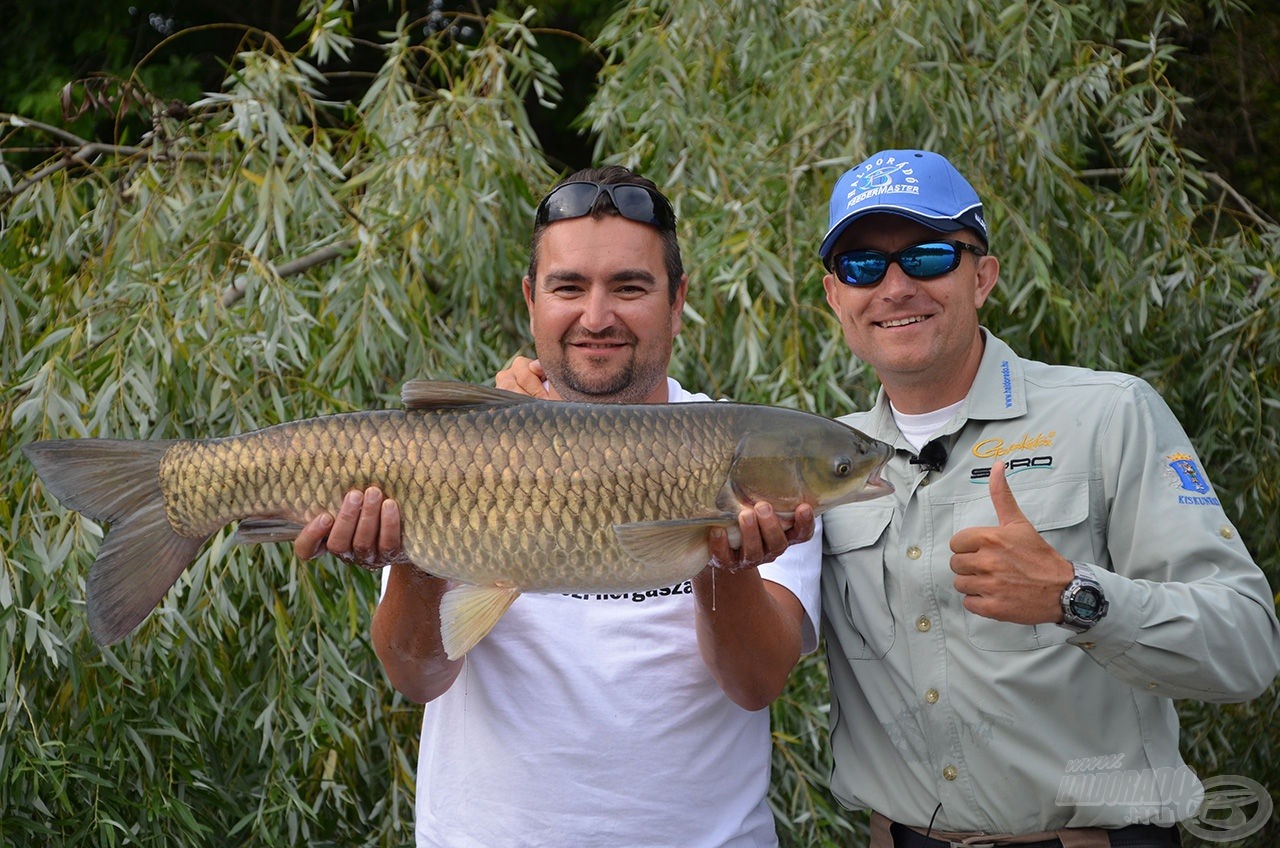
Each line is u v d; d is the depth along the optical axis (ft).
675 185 15.88
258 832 13.37
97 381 13.19
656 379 8.98
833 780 9.62
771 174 15.62
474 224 14.87
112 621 8.00
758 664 8.19
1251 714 17.03
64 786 12.48
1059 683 8.50
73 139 17.13
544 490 7.77
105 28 27.86
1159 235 17.02
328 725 12.57
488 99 15.96
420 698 8.73
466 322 15.11
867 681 9.21
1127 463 8.59
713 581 7.92
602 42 18.43
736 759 8.71
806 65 16.43
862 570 9.23
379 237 14.79
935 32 16.02
